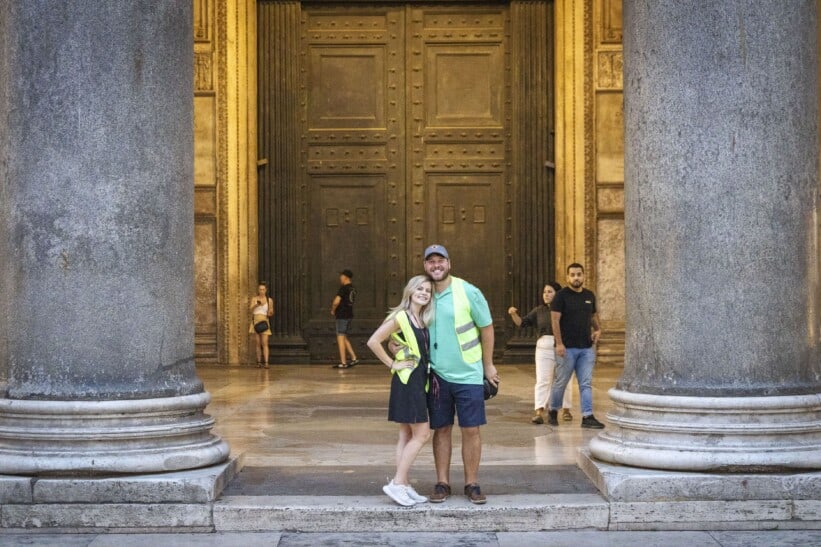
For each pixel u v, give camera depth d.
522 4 22.31
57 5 7.65
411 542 7.02
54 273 7.58
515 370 20.64
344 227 22.61
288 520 7.31
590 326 12.40
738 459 7.39
